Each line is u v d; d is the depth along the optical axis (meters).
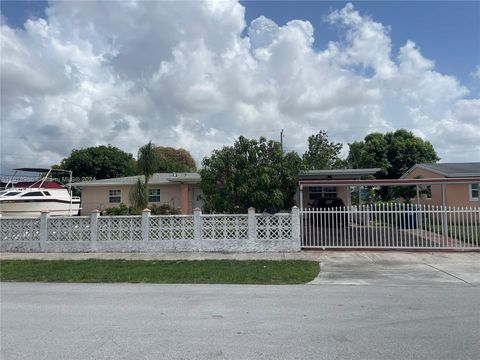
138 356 4.50
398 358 4.39
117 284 8.88
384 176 43.28
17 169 28.41
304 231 13.77
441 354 4.49
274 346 4.79
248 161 15.92
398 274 9.66
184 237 13.51
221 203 15.85
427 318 5.93
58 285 8.84
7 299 7.47
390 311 6.35
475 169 24.19
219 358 4.43
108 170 51.66
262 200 15.21
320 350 4.64
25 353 4.62
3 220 14.18
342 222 14.46
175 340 5.04
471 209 13.12
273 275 9.59
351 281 8.95
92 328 5.57
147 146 24.28
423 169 27.22
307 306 6.74
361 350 4.63
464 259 11.61
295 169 15.90
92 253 13.47
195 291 8.09
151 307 6.77
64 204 26.73
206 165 16.28
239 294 7.76
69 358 4.46
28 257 12.88
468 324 5.60
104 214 22.48
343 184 15.07
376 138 43.88
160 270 10.35
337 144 43.09
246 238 13.30
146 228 13.58
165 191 27.86
